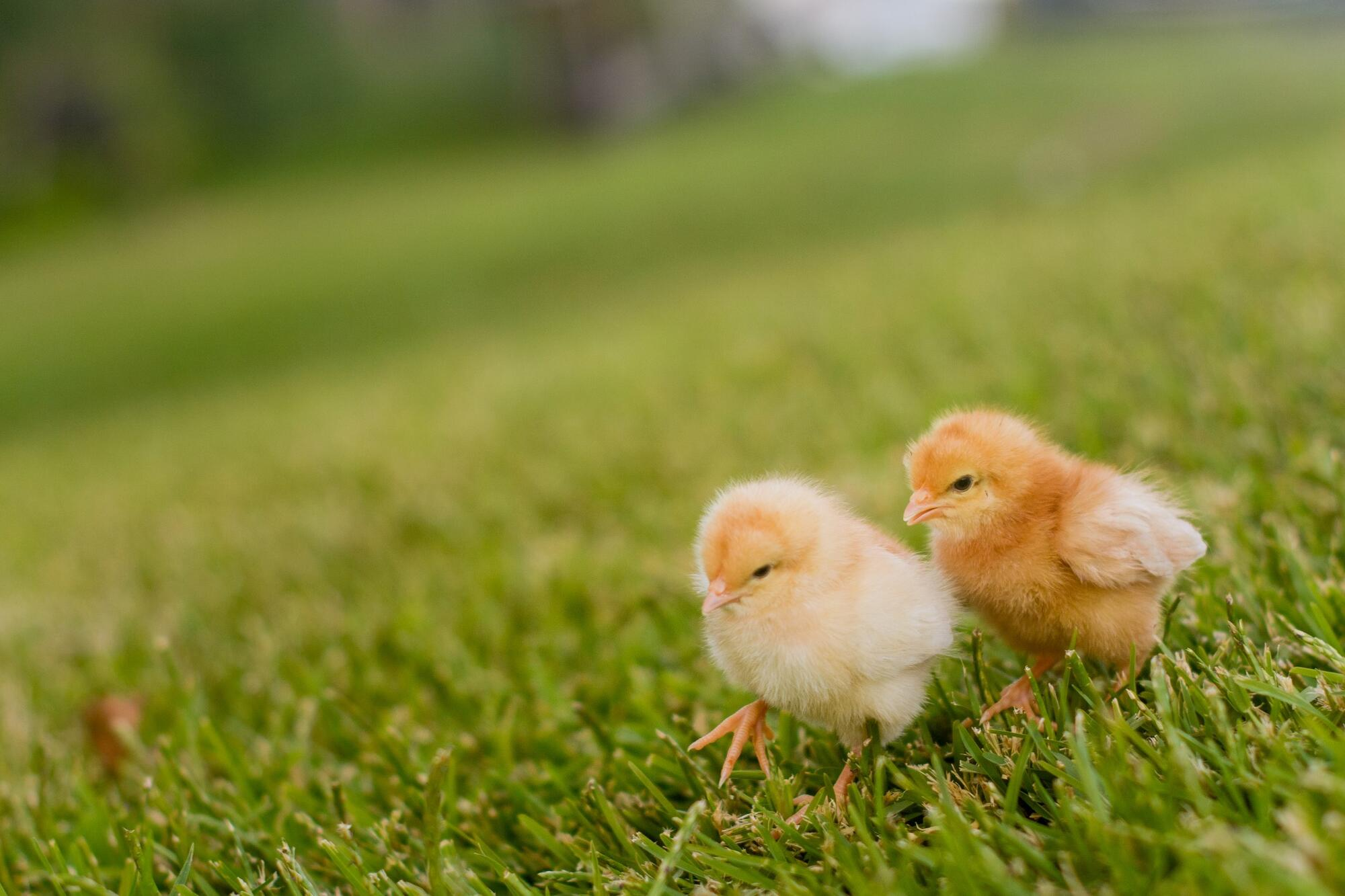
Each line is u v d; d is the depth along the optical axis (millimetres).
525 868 814
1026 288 1894
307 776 906
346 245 5852
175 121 8562
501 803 856
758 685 784
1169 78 6289
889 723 781
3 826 901
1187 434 1000
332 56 9078
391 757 889
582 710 875
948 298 1999
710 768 835
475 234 5629
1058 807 748
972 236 3184
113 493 2090
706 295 3406
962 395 1290
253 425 2604
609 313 3672
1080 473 810
